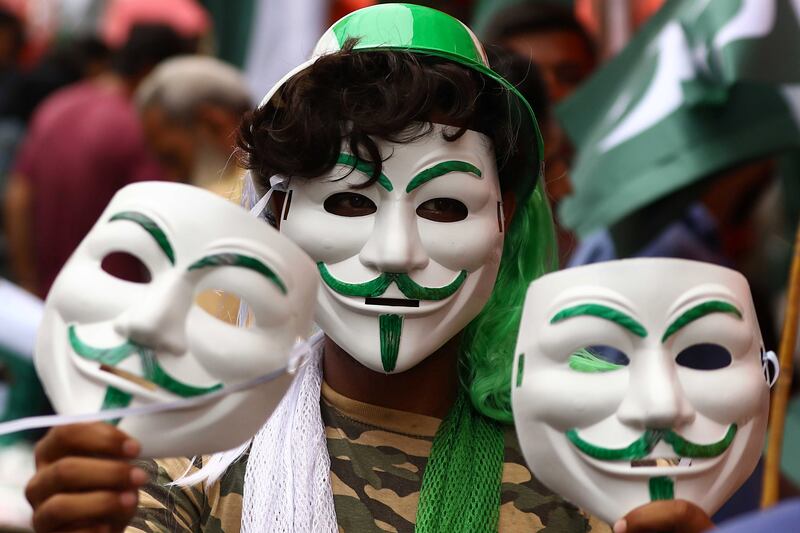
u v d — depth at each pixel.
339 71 5.43
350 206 5.46
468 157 5.47
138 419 4.67
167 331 4.64
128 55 11.41
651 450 4.79
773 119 7.70
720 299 4.86
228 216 4.76
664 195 7.88
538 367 4.93
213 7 12.95
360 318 5.38
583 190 7.91
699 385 4.85
